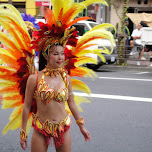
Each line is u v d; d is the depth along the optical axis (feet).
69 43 11.51
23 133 10.98
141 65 58.18
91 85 35.78
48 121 10.60
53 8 10.91
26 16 19.62
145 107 25.53
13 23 11.41
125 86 35.63
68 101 11.41
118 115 22.88
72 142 17.33
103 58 12.00
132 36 62.03
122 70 55.57
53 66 10.77
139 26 61.77
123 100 27.99
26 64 11.51
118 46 58.75
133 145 17.04
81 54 12.02
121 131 19.26
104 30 11.50
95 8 77.97
